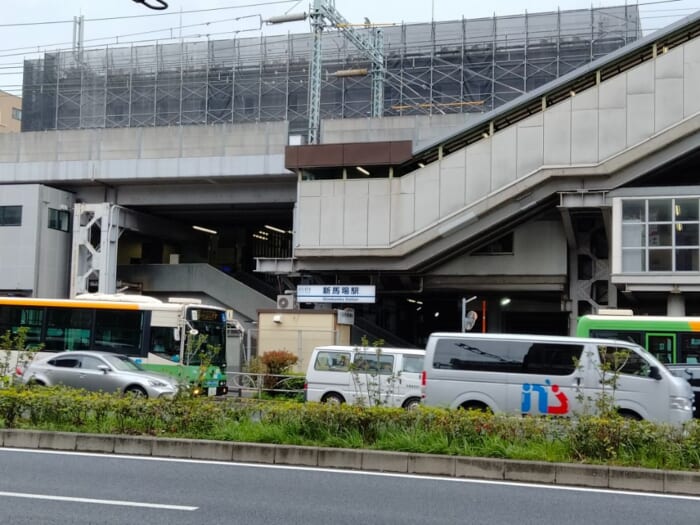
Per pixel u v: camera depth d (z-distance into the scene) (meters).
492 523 8.27
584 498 9.73
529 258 34.81
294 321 30.36
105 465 11.55
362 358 20.70
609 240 33.31
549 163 31.75
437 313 48.12
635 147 30.56
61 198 42.81
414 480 10.73
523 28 46.84
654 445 11.19
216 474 10.94
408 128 39.97
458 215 32.47
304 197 34.91
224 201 42.19
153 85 50.88
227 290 41.91
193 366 24.62
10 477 10.52
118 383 20.03
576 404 15.47
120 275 43.84
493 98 45.50
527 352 16.05
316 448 11.83
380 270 34.31
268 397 25.55
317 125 38.44
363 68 48.16
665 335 22.19
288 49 49.91
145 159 41.19
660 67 30.98
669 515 8.83
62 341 25.44
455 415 12.32
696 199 29.73
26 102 53.72
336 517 8.45
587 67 31.62
